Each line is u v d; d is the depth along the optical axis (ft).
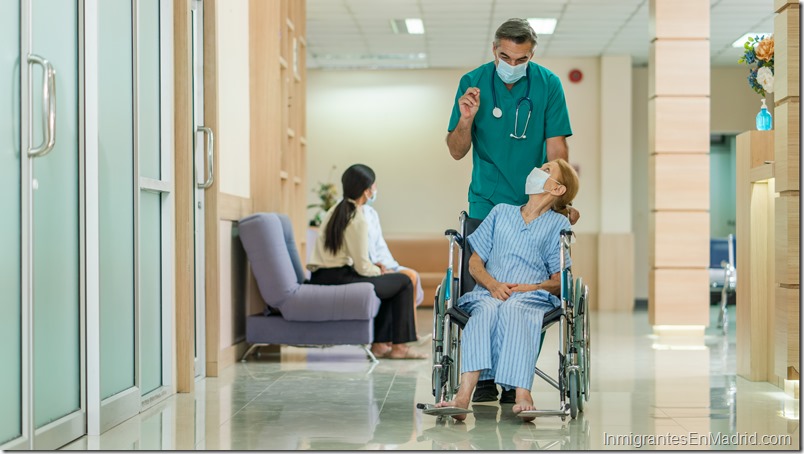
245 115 20.63
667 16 26.43
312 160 39.40
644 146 39.45
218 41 17.93
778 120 13.97
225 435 11.24
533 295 12.56
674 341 24.49
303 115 26.04
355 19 30.73
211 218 16.74
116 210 12.05
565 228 13.16
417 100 39.27
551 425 12.04
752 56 18.24
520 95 13.92
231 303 18.80
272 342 19.11
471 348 12.04
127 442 10.78
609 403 13.97
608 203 37.40
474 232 13.37
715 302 38.96
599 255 37.32
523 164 14.08
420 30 32.40
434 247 38.09
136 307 12.73
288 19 23.70
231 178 19.15
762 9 29.07
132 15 12.74
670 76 26.45
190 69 14.74
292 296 18.78
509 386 11.94
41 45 10.13
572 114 38.04
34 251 9.90
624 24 31.60
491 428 11.78
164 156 14.20
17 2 9.57
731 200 40.16
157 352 14.11
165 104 14.21
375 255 22.11
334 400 14.06
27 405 9.63
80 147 11.16
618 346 23.18
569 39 34.19
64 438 10.59
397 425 11.98
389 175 39.29
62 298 10.72
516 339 11.98
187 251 14.52
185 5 14.44
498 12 29.84
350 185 19.90
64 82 10.75
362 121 39.42
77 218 11.14
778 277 14.01
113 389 12.00
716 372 17.98
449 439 11.03
